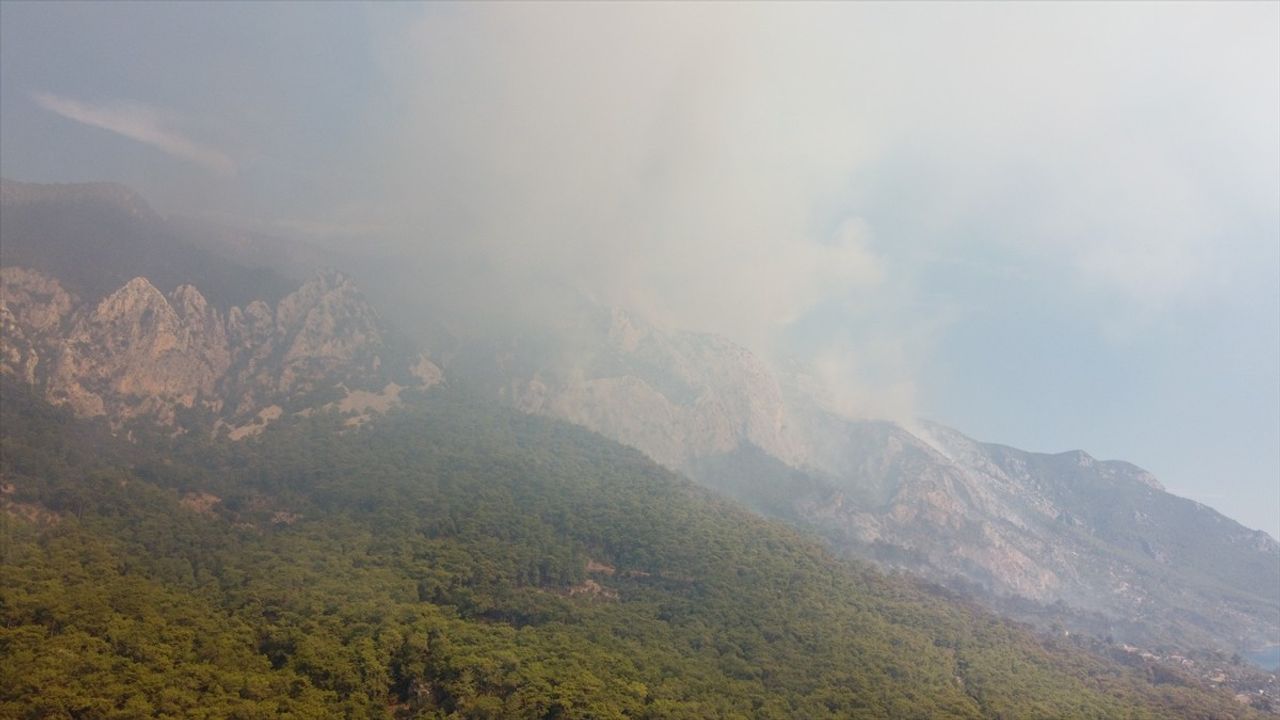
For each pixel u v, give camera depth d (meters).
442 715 157.50
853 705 181.75
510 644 180.88
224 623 171.25
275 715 141.50
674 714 161.75
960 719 179.38
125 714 131.50
